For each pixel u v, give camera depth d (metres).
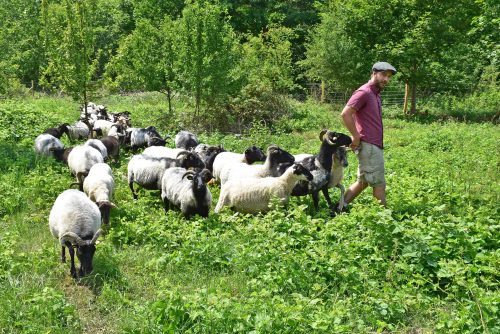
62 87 17.28
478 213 7.93
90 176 9.01
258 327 4.73
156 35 19.84
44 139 12.54
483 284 5.91
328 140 8.60
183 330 5.01
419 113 24.53
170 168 9.46
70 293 6.21
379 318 5.38
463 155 12.89
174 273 6.58
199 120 19.28
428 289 5.89
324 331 4.87
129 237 7.73
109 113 19.88
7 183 10.03
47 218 8.52
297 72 34.59
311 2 42.19
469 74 28.33
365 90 7.96
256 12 38.41
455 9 23.78
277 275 6.04
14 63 26.30
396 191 9.17
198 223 7.91
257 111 20.08
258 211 8.61
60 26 17.20
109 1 33.25
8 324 5.38
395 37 24.98
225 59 18.97
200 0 19.09
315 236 7.10
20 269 6.62
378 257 6.35
